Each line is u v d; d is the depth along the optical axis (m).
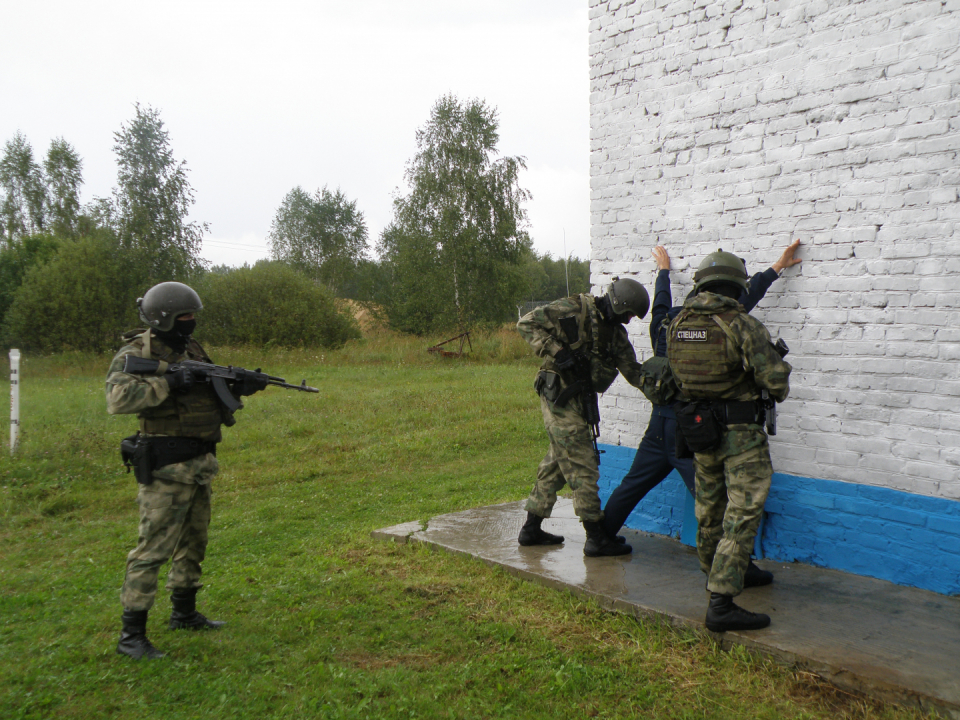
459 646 3.24
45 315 21.81
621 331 4.28
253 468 8.06
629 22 4.86
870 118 3.70
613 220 5.04
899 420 3.64
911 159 3.56
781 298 4.09
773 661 2.89
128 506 6.59
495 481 7.12
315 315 25.61
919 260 3.54
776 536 4.16
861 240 3.75
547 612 3.57
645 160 4.82
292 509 6.25
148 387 3.12
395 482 7.40
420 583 3.99
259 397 12.67
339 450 8.92
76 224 36.12
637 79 4.83
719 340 3.10
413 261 32.75
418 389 14.17
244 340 25.12
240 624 3.58
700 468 3.30
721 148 4.38
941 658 2.77
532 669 3.00
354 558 4.59
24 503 6.50
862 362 3.77
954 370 3.44
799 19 3.97
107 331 22.38
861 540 3.80
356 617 3.62
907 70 3.55
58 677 2.98
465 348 26.09
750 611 3.30
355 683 2.92
